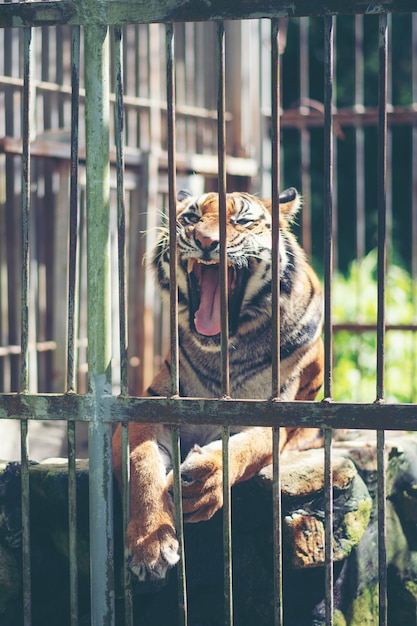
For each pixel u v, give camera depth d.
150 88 7.39
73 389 3.27
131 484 3.62
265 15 3.00
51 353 6.89
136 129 7.52
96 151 3.23
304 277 4.60
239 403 3.14
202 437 4.48
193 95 8.08
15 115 6.61
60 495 3.75
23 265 3.25
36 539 3.81
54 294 7.00
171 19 3.09
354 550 3.95
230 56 7.96
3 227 6.88
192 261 4.40
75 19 3.18
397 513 4.38
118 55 3.15
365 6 2.95
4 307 6.81
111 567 3.32
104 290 3.26
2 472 3.79
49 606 3.78
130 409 3.23
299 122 7.81
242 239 4.34
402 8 2.92
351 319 10.20
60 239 6.73
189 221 4.61
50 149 6.38
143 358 7.31
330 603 3.11
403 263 15.48
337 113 7.72
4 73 6.54
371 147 15.62
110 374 3.27
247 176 7.98
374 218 15.64
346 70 15.40
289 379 4.44
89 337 3.26
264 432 4.04
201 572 3.80
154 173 7.29
